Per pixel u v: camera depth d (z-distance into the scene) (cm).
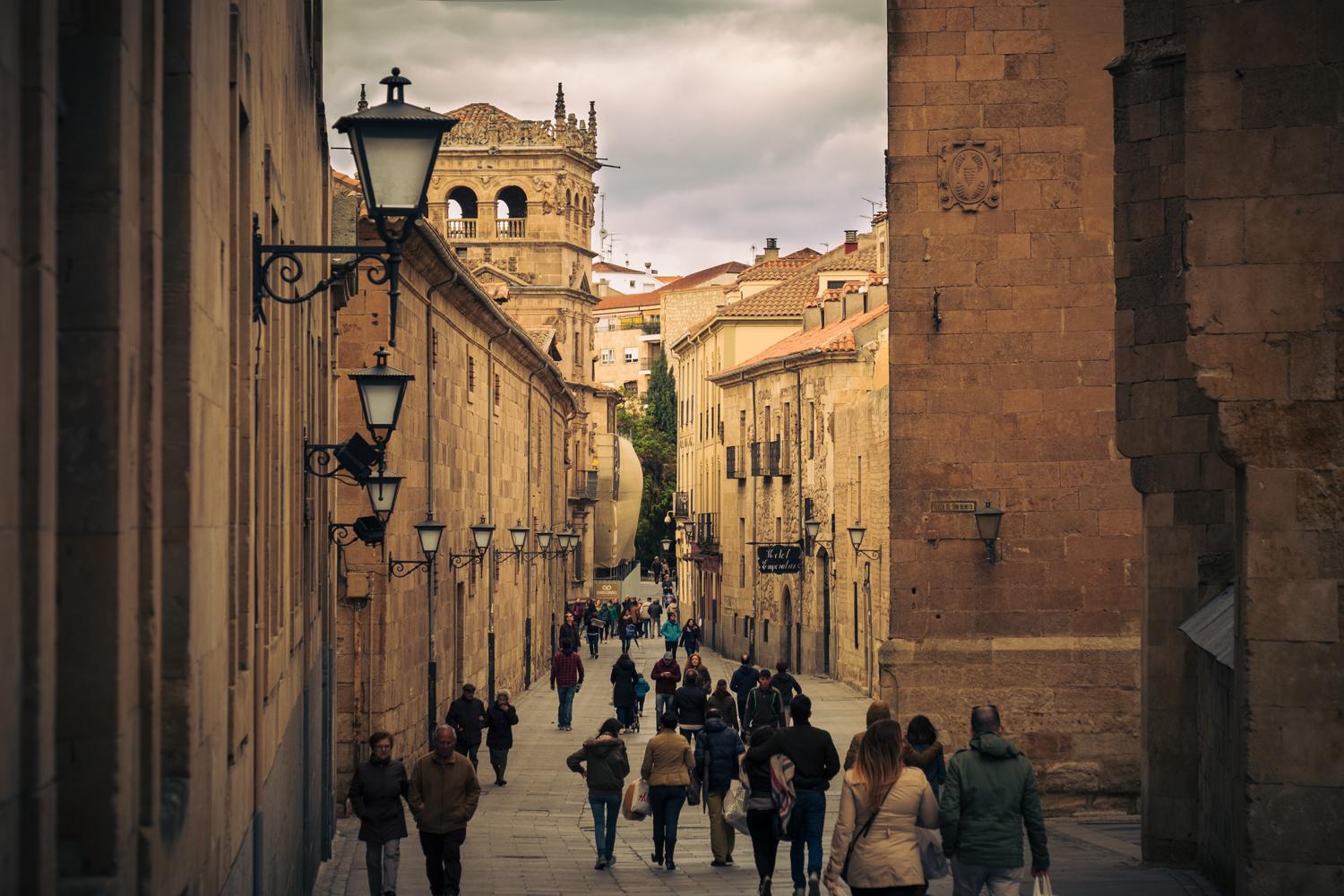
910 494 3966
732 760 3538
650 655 13888
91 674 861
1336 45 1992
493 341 7650
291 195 2477
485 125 16925
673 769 3484
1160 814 3120
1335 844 1944
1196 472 3134
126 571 880
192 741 1102
